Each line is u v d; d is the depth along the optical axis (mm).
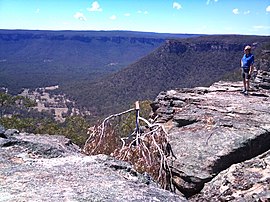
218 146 9523
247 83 15320
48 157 7488
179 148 9859
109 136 11320
